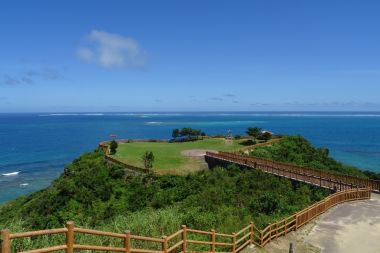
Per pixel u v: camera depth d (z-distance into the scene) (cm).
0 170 7462
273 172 4016
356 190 3025
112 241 1254
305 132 16888
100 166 4572
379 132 16912
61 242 1119
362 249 1864
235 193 3266
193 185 3672
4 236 657
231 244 1530
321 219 2391
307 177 3666
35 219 2881
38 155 9600
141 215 1694
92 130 18288
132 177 4178
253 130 6675
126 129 18700
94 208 3288
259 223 2131
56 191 3775
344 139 13550
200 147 6294
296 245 1898
